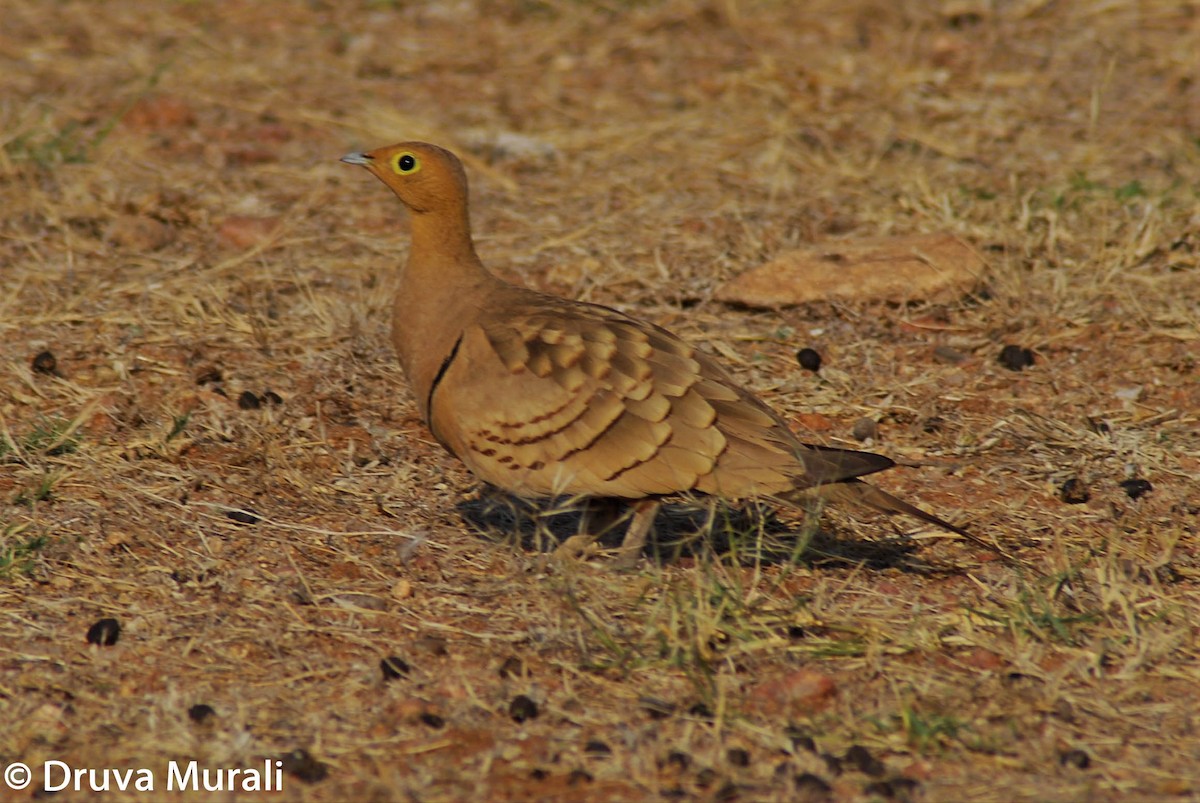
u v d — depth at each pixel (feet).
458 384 32.42
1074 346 46.01
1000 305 48.11
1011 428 41.47
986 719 28.40
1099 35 72.38
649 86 68.74
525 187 58.44
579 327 32.24
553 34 74.95
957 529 31.58
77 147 59.93
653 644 30.63
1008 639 31.14
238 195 56.80
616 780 26.63
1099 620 31.63
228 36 74.38
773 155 60.18
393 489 38.22
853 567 34.47
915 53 70.95
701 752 27.43
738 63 70.64
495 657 30.50
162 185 57.26
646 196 57.11
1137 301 47.62
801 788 26.30
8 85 66.59
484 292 33.94
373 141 62.80
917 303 48.37
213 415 41.37
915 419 42.27
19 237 52.47
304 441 40.45
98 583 32.91
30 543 33.76
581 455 31.50
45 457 38.27
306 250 52.65
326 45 73.46
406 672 29.91
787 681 29.14
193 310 47.70
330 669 30.09
